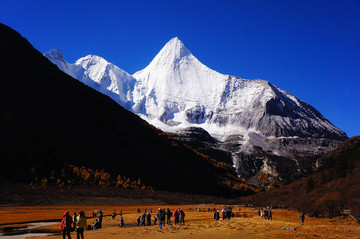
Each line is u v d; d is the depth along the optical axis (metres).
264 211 64.31
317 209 71.19
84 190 136.25
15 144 147.25
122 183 157.75
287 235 29.81
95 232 33.16
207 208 120.06
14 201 108.12
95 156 177.88
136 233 31.69
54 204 114.56
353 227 41.16
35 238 30.36
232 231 33.44
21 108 177.75
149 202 144.75
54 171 140.62
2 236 34.97
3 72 199.38
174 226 39.91
